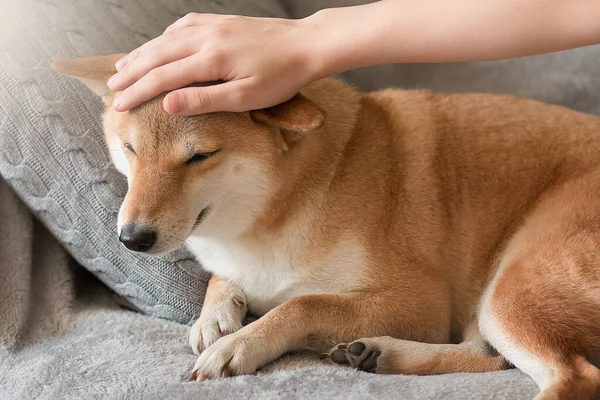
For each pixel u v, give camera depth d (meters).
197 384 1.13
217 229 1.33
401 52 1.19
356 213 1.36
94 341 1.33
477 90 2.10
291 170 1.32
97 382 1.17
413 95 1.58
